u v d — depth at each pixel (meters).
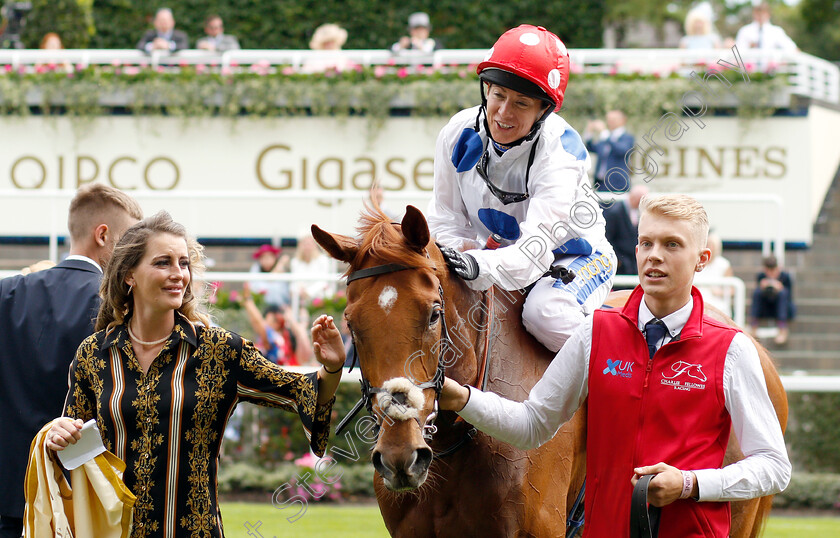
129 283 4.24
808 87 19.31
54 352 4.80
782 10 42.84
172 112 19.19
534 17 25.72
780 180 18.92
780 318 16.84
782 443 4.02
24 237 19.06
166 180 19.27
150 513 4.11
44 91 19.09
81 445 4.05
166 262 4.20
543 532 4.69
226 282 18.14
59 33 21.89
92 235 5.11
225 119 19.27
